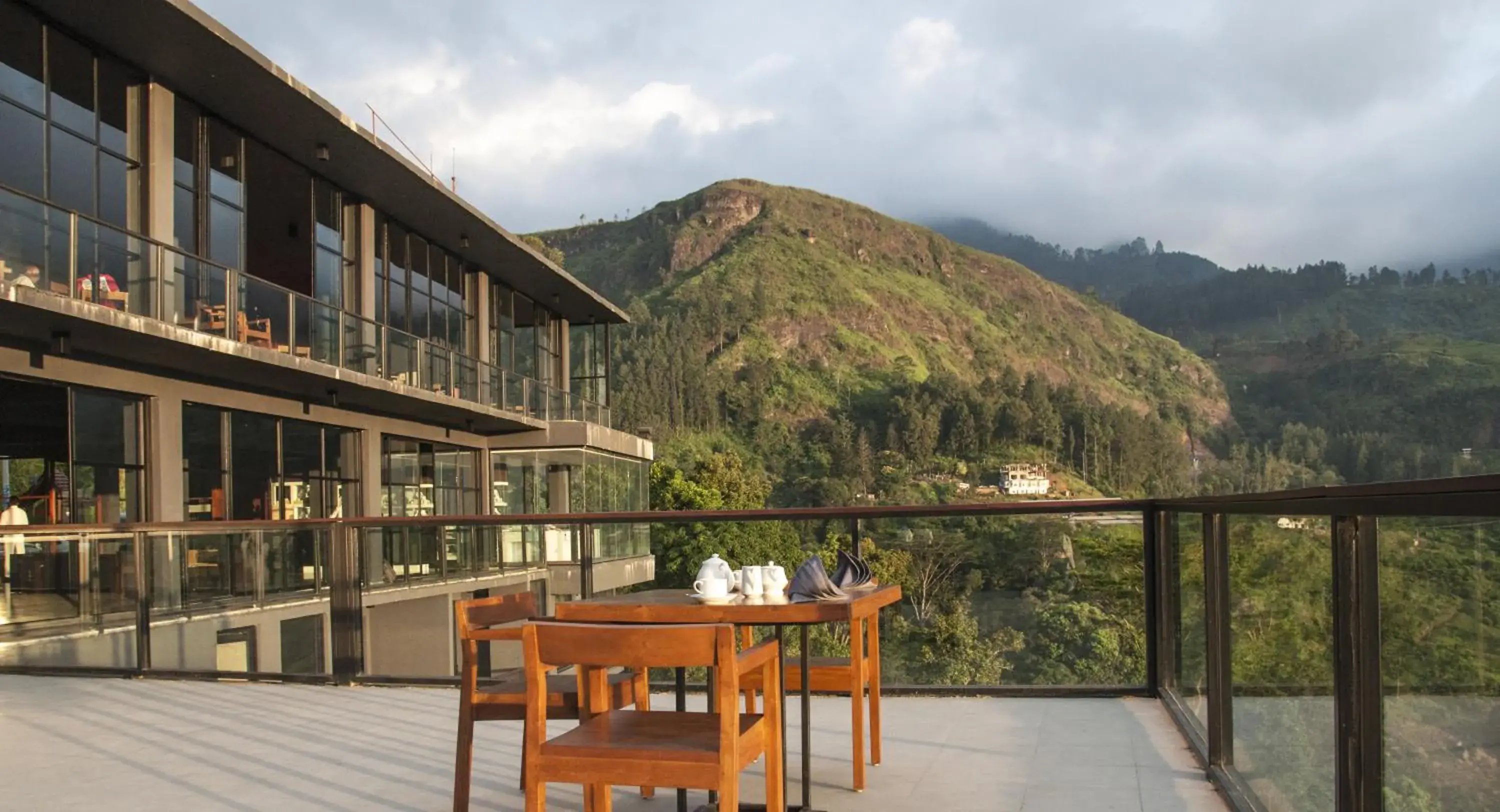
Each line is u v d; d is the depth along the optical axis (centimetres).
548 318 3497
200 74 1631
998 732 606
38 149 1441
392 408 2338
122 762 582
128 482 1625
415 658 848
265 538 879
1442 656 247
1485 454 19025
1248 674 441
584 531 783
